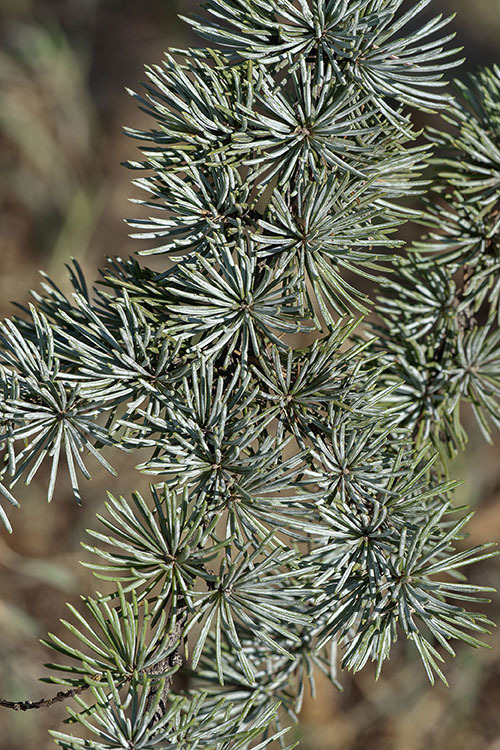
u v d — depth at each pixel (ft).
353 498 1.91
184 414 1.90
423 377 2.12
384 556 1.92
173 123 1.93
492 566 4.47
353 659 1.87
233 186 1.91
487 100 2.15
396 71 1.94
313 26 1.92
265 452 1.88
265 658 2.18
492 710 4.34
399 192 2.00
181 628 1.91
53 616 4.34
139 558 1.86
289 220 1.91
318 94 1.94
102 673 1.86
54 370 1.88
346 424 1.93
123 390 1.90
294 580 2.10
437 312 2.14
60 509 4.55
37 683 4.11
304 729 4.17
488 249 2.13
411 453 1.99
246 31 1.91
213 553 1.91
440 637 1.88
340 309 1.93
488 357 2.13
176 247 1.92
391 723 4.27
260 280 1.93
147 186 1.92
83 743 1.84
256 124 1.90
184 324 1.93
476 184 2.11
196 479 1.91
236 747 1.88
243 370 1.90
